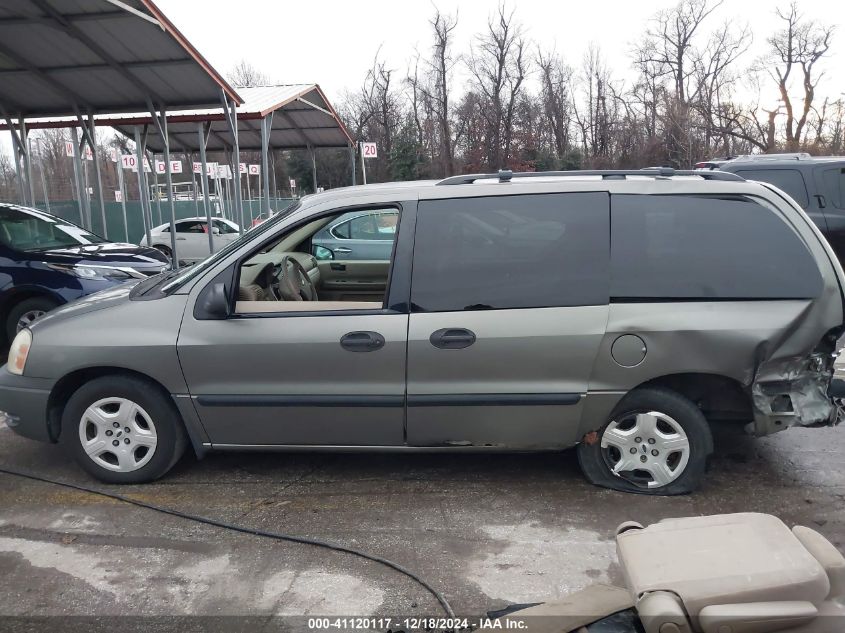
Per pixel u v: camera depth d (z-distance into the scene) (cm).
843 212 902
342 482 435
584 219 387
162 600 315
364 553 351
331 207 405
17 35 994
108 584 328
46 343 421
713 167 970
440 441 406
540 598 313
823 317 374
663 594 195
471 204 396
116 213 2469
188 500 412
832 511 386
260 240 408
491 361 387
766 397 385
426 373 392
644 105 3556
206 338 403
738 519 226
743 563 203
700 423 390
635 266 382
